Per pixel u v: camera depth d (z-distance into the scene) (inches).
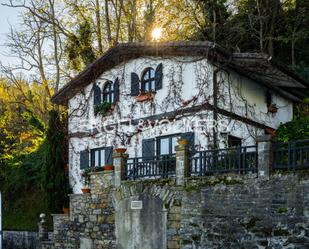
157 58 740.7
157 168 627.5
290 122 765.9
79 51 1060.5
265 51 1096.8
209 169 563.2
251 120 759.1
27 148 1205.7
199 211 550.6
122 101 790.5
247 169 524.1
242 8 1126.4
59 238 723.4
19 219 935.7
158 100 733.3
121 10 1071.6
